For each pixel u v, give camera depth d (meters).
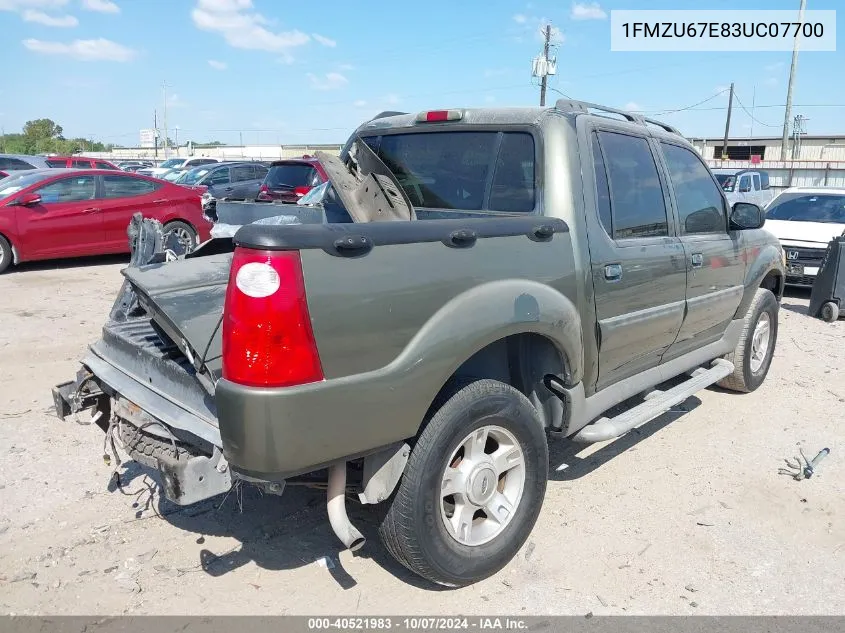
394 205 3.66
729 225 5.09
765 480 4.32
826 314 8.91
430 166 4.00
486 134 3.80
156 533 3.59
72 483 4.08
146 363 3.21
